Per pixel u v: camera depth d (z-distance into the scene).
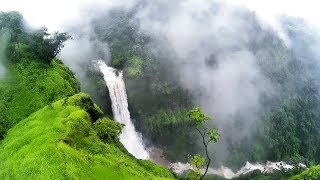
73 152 35.44
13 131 44.66
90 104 48.25
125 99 103.12
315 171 66.88
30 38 62.72
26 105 51.91
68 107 44.06
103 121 46.06
